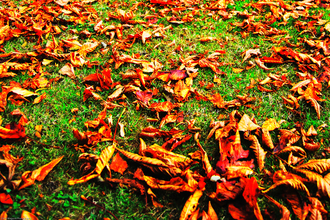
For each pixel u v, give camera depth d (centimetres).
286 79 236
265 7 361
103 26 297
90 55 262
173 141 177
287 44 284
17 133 172
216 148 183
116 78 234
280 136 189
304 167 163
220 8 346
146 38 278
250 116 205
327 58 258
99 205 152
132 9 336
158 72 229
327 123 202
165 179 163
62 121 195
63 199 152
